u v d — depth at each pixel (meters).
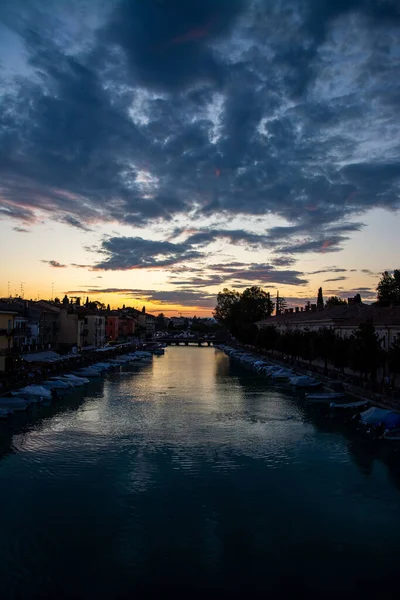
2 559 21.47
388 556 22.12
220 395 67.50
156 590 19.48
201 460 35.50
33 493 28.83
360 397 57.62
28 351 81.69
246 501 27.92
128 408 56.38
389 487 30.22
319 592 19.48
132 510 26.55
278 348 104.50
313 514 26.30
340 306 102.56
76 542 23.02
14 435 42.41
